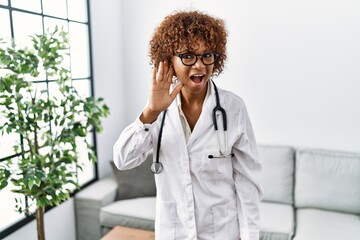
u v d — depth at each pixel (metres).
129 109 3.34
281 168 2.69
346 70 2.65
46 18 2.23
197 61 0.90
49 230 2.32
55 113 1.80
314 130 2.81
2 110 1.62
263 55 2.84
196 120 1.09
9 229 1.98
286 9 2.72
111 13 3.02
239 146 1.07
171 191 1.09
